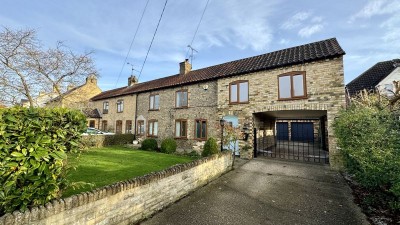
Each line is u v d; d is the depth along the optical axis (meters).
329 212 5.01
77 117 3.61
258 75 12.02
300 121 22.84
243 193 6.33
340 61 9.57
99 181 6.43
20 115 2.89
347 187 6.84
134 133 20.59
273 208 5.27
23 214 2.73
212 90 14.59
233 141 11.43
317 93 10.01
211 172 7.69
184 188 6.08
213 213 4.95
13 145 2.72
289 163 10.57
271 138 16.81
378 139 4.40
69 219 3.26
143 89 20.22
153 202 4.93
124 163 9.52
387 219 4.48
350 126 6.21
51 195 3.23
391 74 17.11
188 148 15.55
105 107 25.86
